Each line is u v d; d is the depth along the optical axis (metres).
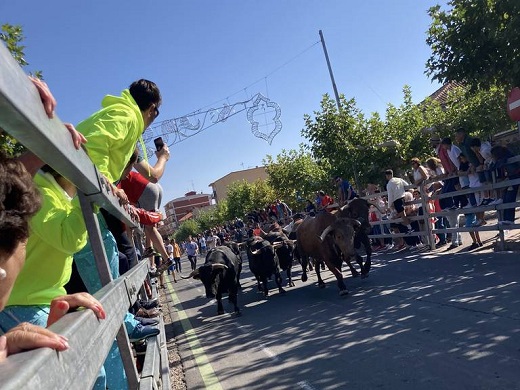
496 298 7.00
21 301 2.24
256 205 47.34
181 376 6.91
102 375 2.51
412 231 13.61
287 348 7.00
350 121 19.41
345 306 8.84
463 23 9.83
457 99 20.97
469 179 11.28
